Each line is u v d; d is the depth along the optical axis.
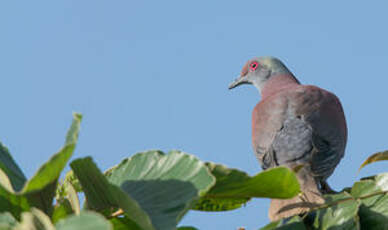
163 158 5.04
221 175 4.80
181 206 4.39
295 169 8.04
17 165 5.25
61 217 4.85
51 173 3.93
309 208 6.54
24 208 4.70
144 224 4.09
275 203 8.44
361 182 6.39
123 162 5.25
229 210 5.93
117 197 4.27
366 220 5.93
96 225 2.96
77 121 4.08
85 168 4.52
